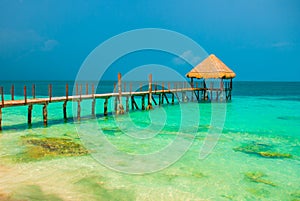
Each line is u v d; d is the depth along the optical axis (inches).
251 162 383.9
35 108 920.9
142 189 287.0
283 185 309.9
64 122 655.1
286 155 418.6
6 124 616.4
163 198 270.1
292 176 335.6
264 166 368.5
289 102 1284.4
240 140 508.1
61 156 380.8
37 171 320.5
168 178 319.6
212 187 300.0
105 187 287.6
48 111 855.1
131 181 305.7
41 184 286.2
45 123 608.4
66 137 496.1
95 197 264.8
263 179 325.7
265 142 495.5
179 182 309.6
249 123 689.0
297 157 409.1
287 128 627.5
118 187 289.0
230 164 373.7
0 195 255.8
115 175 320.2
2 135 498.3
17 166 334.3
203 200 269.9
